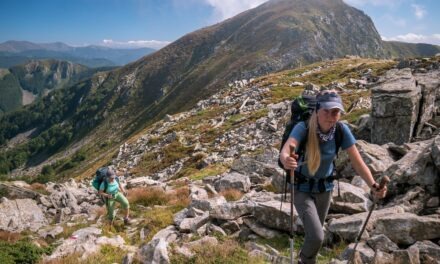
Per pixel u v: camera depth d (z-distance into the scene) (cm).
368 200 1019
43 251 1128
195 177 3133
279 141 4228
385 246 753
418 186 980
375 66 7725
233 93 8619
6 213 1886
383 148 1363
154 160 5625
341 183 1098
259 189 1706
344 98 5322
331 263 734
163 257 812
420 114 1825
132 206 1772
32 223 1864
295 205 581
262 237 999
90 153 19950
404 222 794
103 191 1490
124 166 6172
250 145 4459
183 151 5409
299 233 967
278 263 783
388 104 1786
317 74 8456
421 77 2055
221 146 4900
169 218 1382
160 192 1891
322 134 550
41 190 2522
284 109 5341
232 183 1769
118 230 1439
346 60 10425
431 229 773
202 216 1196
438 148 966
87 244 1080
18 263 1048
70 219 1819
